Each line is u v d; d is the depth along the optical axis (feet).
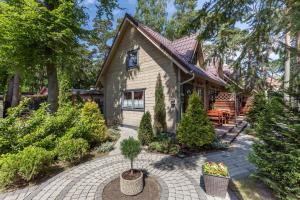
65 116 22.77
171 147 22.15
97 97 63.77
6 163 14.19
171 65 31.04
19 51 31.35
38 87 102.17
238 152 22.54
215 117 36.91
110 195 13.07
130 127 39.22
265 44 15.58
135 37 37.88
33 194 13.34
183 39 40.60
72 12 31.96
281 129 11.76
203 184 14.39
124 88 40.83
